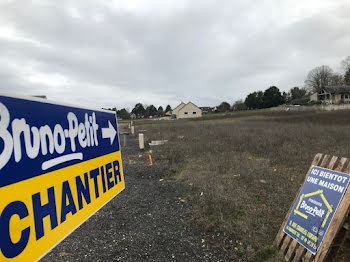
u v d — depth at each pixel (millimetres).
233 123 26062
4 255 1052
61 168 1519
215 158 7934
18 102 1194
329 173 2688
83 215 1720
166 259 2830
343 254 2588
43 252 1291
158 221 3832
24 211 1186
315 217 2623
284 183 5246
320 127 15086
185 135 16078
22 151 1201
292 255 2791
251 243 3045
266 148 9227
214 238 3262
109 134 2344
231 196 4488
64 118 1587
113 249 3053
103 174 2125
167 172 6812
